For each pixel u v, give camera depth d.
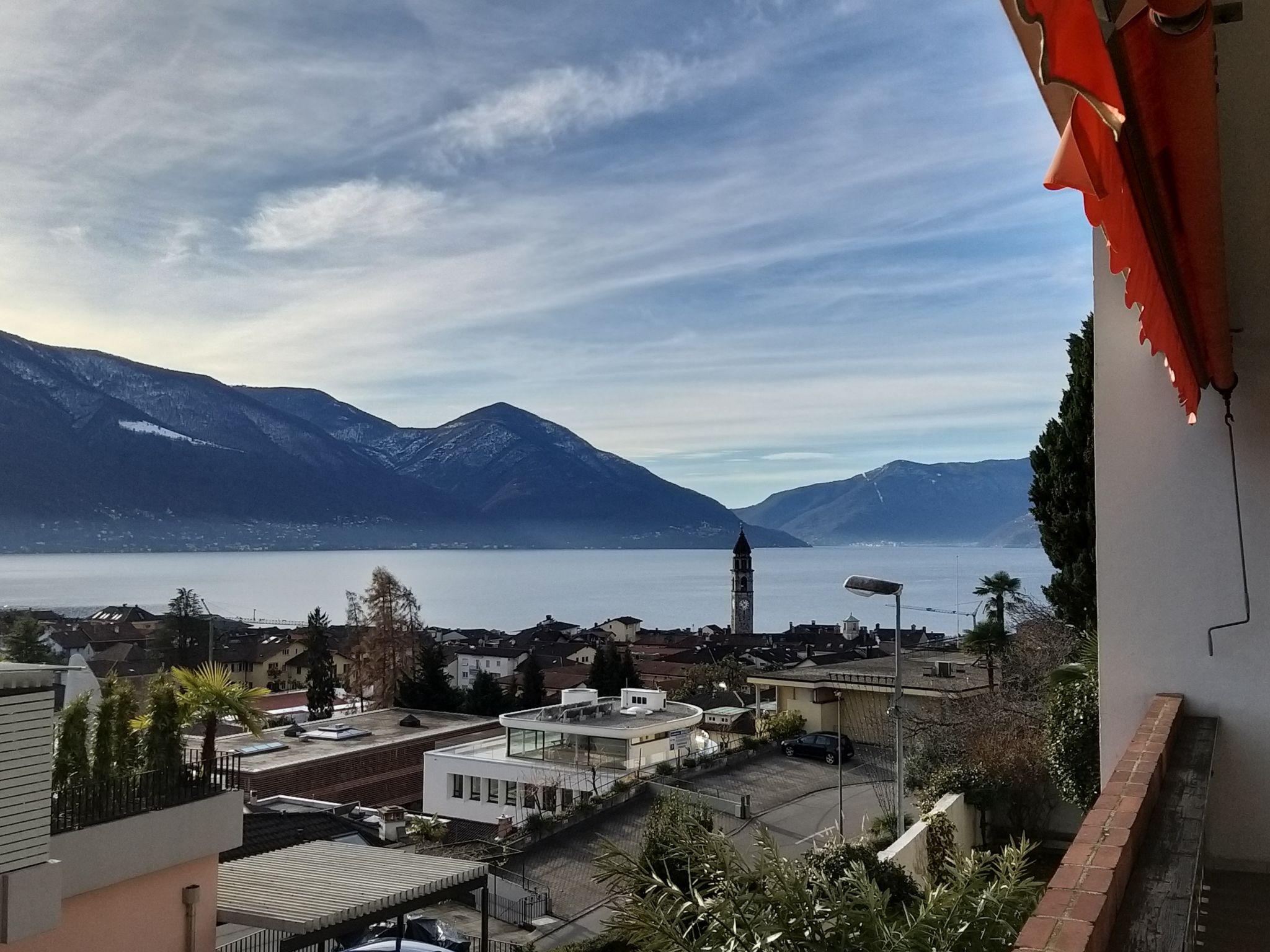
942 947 4.85
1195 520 5.50
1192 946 2.96
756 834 5.73
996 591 29.72
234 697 14.86
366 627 86.50
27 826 10.67
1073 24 1.37
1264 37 3.37
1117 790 3.33
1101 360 5.74
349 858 17.88
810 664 45.66
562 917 23.69
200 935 13.75
